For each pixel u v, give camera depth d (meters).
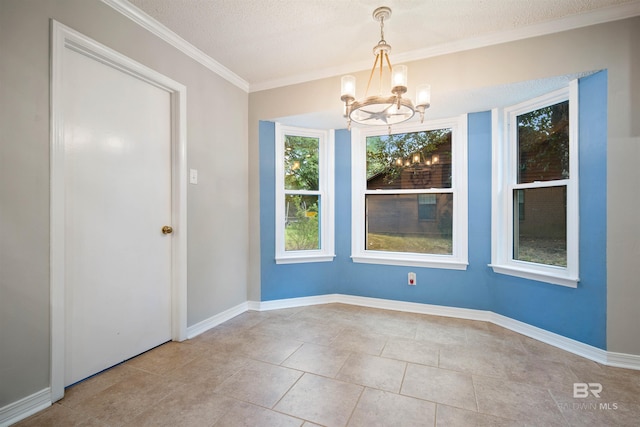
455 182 2.81
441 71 2.33
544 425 1.36
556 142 2.26
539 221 2.37
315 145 3.23
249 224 3.00
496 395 1.58
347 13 1.92
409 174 3.01
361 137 3.17
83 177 1.70
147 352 2.07
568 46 1.99
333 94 2.68
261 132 2.97
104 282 1.82
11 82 1.36
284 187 3.12
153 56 2.04
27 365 1.43
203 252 2.46
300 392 1.61
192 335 2.35
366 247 3.19
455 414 1.43
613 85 1.88
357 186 3.14
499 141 2.59
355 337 2.33
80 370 1.70
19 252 1.40
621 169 1.86
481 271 2.69
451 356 2.02
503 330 2.47
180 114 2.23
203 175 2.46
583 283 2.02
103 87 1.80
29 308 1.44
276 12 1.91
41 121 1.47
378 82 2.54
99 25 1.72
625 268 1.86
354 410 1.46
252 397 1.57
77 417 1.42
